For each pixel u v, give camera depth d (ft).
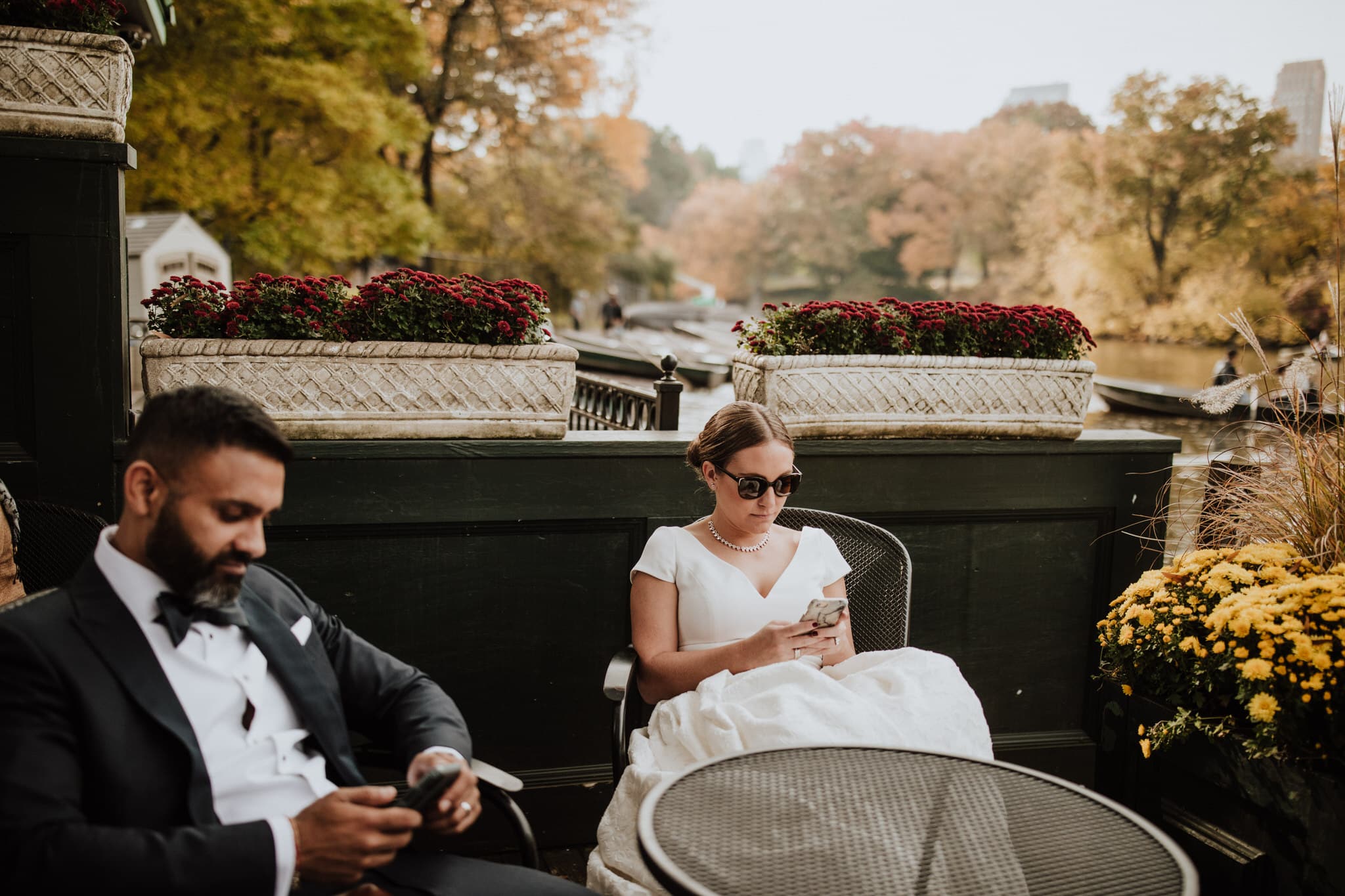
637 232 181.88
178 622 4.62
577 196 102.63
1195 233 126.82
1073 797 5.20
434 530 8.54
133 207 55.01
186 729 4.53
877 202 176.45
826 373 9.23
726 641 7.54
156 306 8.29
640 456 8.80
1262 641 6.50
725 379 56.80
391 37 62.64
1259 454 8.87
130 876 3.96
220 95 54.95
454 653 8.76
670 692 7.24
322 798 4.40
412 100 84.89
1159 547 10.15
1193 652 7.13
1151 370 107.86
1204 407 9.02
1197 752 7.11
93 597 4.55
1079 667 10.37
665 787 5.14
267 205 60.08
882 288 178.81
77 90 7.52
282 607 5.46
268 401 8.00
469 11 84.53
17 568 6.70
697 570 7.58
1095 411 55.31
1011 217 156.97
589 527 8.88
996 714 10.25
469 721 8.89
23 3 7.61
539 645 8.95
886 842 4.66
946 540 9.86
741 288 199.72
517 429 8.55
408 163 88.17
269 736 4.96
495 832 9.04
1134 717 7.72
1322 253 107.45
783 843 4.65
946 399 9.54
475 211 93.25
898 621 8.25
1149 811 7.61
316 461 8.13
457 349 8.27
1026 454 9.82
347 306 8.45
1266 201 119.44
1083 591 10.26
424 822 4.78
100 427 7.87
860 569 8.46
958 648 10.04
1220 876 6.91
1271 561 7.47
